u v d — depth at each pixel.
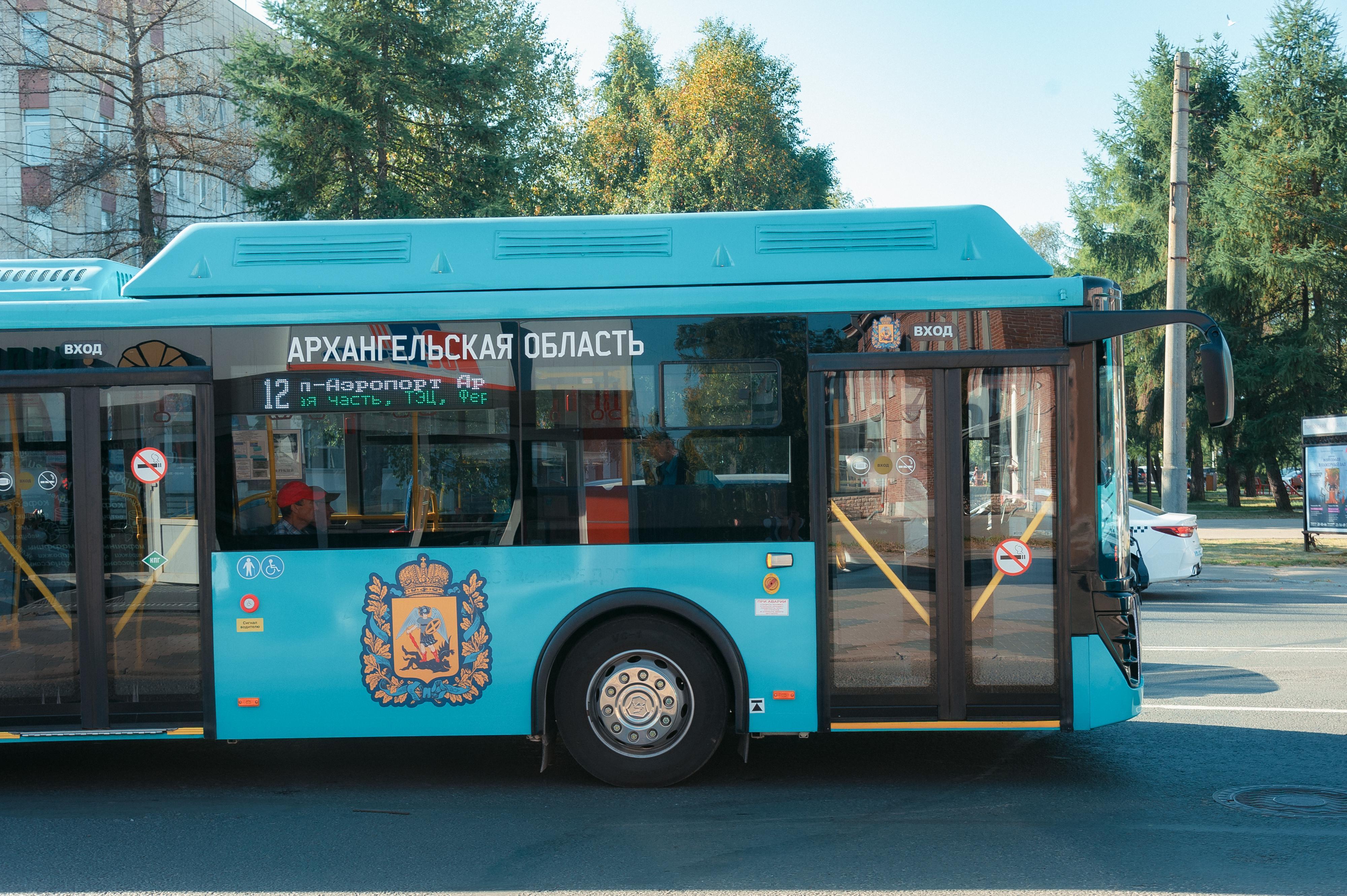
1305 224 33.44
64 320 5.84
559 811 5.36
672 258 5.89
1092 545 5.71
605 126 46.81
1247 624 11.76
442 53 23.91
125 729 5.76
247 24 37.47
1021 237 5.92
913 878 4.38
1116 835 4.89
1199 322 5.49
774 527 5.72
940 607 5.71
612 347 5.79
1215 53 38.69
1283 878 4.35
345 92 22.92
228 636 5.74
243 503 5.77
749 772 6.08
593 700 5.71
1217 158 37.69
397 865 4.61
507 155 25.16
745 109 41.16
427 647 5.72
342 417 5.79
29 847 4.92
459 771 6.20
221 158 21.25
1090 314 5.66
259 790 5.87
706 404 5.77
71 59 21.23
